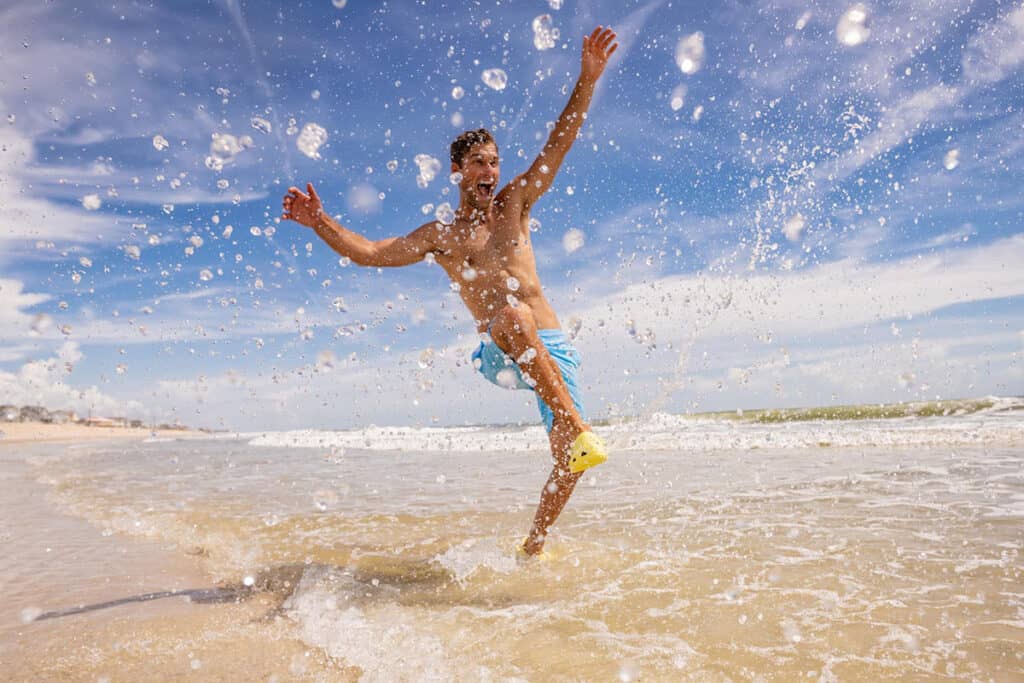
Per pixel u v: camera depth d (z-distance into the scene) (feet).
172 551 8.86
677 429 28.71
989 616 5.05
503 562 7.48
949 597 5.51
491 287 7.61
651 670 4.33
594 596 6.01
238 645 5.24
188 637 5.45
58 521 11.59
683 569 6.71
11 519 11.93
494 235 7.77
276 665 4.80
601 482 13.71
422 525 9.98
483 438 32.73
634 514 9.90
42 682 4.60
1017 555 6.67
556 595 6.13
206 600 6.54
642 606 5.65
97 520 11.55
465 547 8.34
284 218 7.28
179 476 19.19
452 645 4.99
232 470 20.57
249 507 12.35
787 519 8.88
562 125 8.03
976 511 8.79
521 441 29.22
